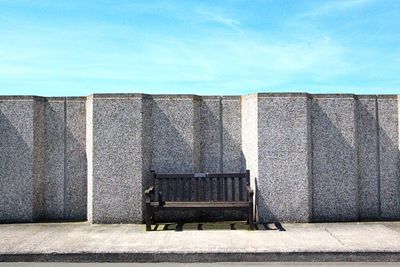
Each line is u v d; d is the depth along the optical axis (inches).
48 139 359.3
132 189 339.3
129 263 248.7
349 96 347.6
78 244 270.7
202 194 349.4
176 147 350.0
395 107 357.7
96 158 339.9
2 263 248.8
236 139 360.2
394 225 327.0
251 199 311.0
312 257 250.7
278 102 338.0
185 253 251.4
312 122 346.0
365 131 356.2
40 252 253.1
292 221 334.6
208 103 360.8
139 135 341.1
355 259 250.7
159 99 351.3
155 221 347.6
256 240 277.6
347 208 343.3
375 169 355.6
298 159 335.9
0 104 346.6
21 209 344.5
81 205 358.6
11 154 346.0
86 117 359.6
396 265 243.0
